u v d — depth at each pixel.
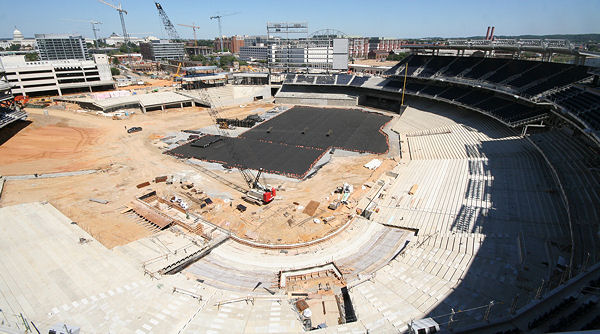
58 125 90.12
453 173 55.03
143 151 73.06
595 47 68.06
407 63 114.12
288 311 28.88
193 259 37.72
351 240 42.09
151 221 45.88
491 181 49.25
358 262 37.34
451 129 78.38
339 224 45.34
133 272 33.84
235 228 44.56
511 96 74.62
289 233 43.44
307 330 26.59
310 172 62.59
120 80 166.38
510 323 21.28
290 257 38.75
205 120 99.75
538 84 69.44
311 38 146.38
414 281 31.48
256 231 43.84
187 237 42.28
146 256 37.44
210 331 26.17
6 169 61.62
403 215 45.97
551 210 38.75
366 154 71.38
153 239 41.53
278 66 154.75
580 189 38.53
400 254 36.69
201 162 67.31
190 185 56.03
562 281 25.95
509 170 51.12
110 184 57.19
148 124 94.69
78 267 33.97
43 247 37.31
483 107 79.25
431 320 22.53
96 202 50.88
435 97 95.19
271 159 68.69
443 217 43.31
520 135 62.72
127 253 37.81
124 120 98.38
